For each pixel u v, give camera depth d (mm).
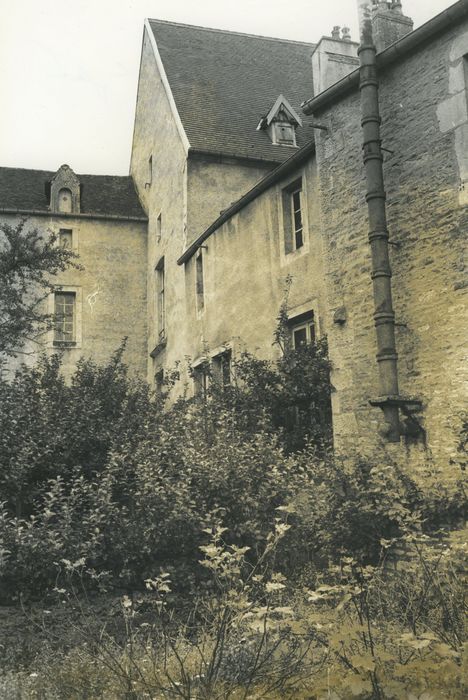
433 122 8156
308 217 11484
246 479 7520
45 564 6848
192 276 16844
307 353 10445
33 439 8359
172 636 5727
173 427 8750
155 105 22562
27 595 7055
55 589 6293
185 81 20859
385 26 9250
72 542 6984
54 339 22531
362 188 9180
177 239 18828
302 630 4059
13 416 8477
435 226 8008
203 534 7129
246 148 18688
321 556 7527
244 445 8117
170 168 20219
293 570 7281
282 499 7645
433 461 7758
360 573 6250
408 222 8383
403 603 5324
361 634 4309
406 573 5777
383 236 8391
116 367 11617
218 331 14625
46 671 4855
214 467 7473
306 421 10555
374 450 8328
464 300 7586
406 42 8414
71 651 5219
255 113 20281
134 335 23297
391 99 8773
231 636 4723
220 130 19094
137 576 7293
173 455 7852
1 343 13727
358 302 9094
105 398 10328
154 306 22156
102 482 7465
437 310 7902
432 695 3426
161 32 23156
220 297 14609
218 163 18469
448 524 7277
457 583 5062
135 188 25812
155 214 22391
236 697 4004
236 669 4238
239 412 10453
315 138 10219
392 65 8781
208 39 23438
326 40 11219
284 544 7391
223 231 14633
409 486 7719
